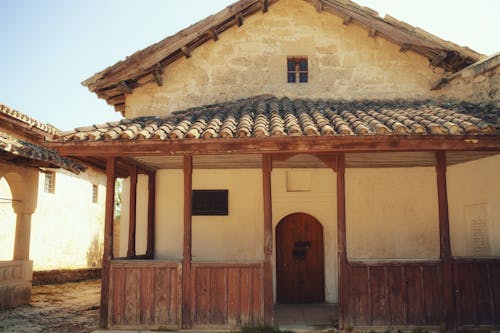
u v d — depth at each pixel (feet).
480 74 29.45
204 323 24.07
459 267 24.03
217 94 34.22
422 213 33.88
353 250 33.71
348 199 34.17
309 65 34.63
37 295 40.96
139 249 34.68
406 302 23.79
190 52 34.09
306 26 34.96
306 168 34.76
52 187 55.77
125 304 24.44
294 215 35.47
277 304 33.83
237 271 24.41
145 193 35.12
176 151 24.18
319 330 24.31
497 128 22.47
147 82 34.27
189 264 24.56
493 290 23.77
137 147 24.26
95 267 59.77
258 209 34.27
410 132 22.67
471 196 30.78
